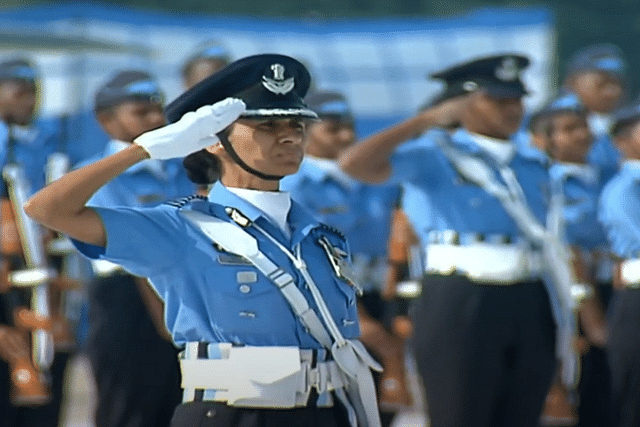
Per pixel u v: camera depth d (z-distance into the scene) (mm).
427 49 60781
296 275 16938
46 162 30828
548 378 26172
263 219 17016
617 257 31844
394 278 31688
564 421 29875
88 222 16141
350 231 31719
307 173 31625
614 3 86000
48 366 28875
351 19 86312
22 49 46938
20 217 29172
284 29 60188
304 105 17047
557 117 34000
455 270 25859
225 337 16781
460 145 26109
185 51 58188
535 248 25984
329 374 16969
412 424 39969
